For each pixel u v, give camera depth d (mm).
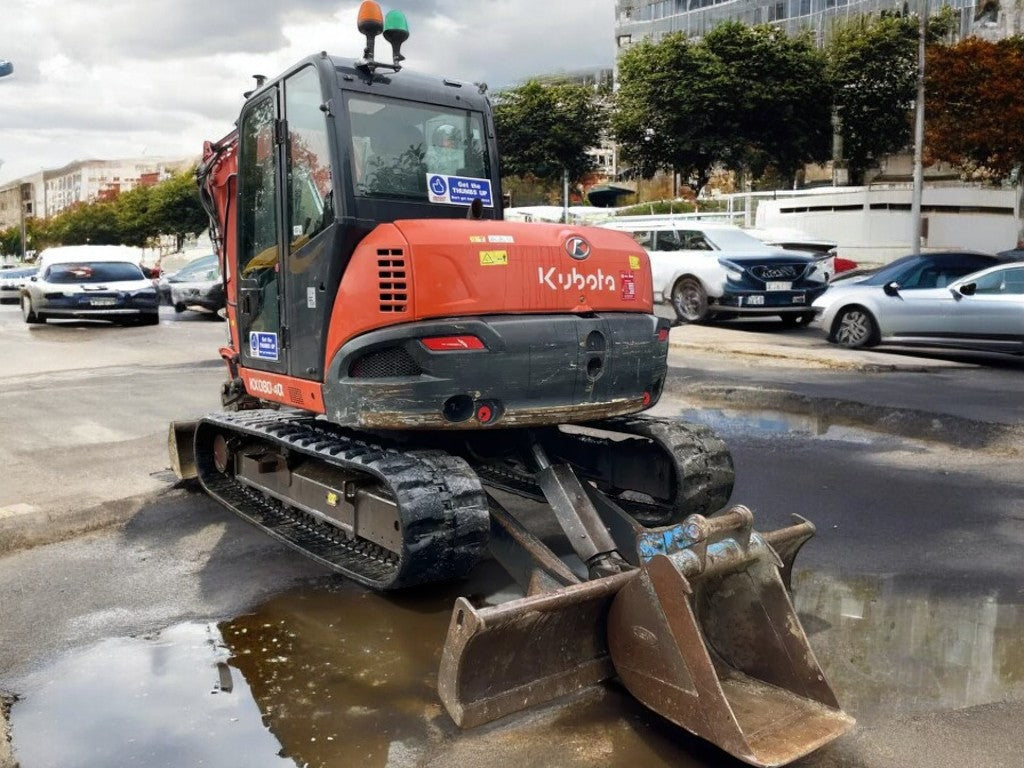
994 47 24719
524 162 49844
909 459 7246
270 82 4902
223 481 6297
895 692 3623
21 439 8141
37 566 5090
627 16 72188
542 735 3328
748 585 3549
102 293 17969
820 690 3291
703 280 15414
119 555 5262
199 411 9344
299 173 4688
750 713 3264
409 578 4199
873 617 4316
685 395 9969
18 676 3830
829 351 12547
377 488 4539
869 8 53531
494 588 4703
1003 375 10938
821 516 5816
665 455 5125
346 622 4324
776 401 9500
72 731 3402
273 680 3773
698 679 3129
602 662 3566
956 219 31141
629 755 3197
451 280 4160
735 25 40625
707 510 5113
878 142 40875
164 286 24406
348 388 4301
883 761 3141
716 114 39875
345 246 4375
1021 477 6691
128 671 3867
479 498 4250
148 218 72938
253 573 4961
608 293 4633
